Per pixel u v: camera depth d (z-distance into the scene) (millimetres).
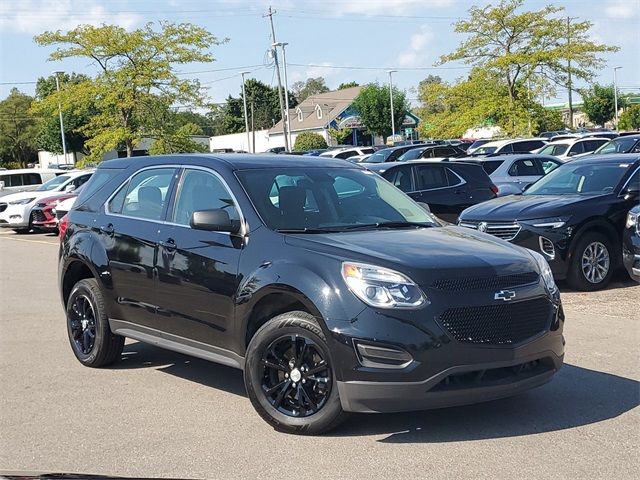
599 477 4285
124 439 5145
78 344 7234
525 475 4328
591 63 37562
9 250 18391
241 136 87188
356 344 4695
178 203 6246
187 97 31828
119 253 6574
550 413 5406
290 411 5125
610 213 10055
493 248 5332
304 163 6383
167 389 6324
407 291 4711
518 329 4918
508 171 18297
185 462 4691
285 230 5496
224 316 5551
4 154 82875
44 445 5066
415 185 13656
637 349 7062
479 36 38531
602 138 25562
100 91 30938
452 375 4723
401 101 70125
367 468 4484
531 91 38500
